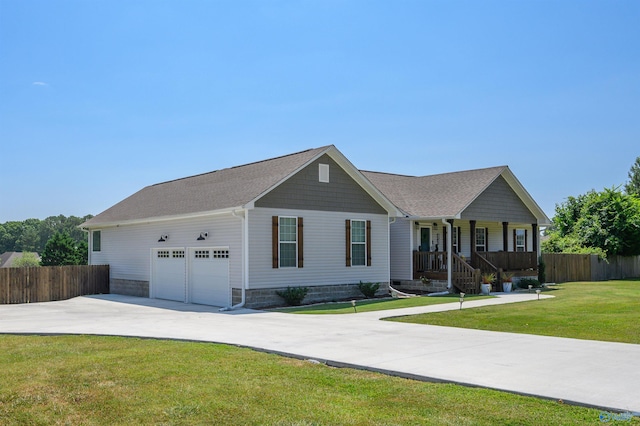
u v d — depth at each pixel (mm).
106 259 28344
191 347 11156
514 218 27484
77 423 6559
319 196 21469
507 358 9625
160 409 6938
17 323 15953
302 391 7676
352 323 14680
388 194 27344
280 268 20078
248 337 12266
